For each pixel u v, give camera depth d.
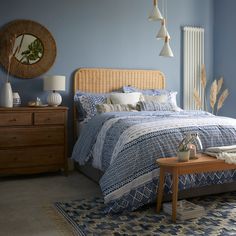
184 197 3.23
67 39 5.02
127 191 2.94
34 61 4.84
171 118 3.68
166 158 2.98
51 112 4.39
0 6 4.64
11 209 3.15
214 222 2.78
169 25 5.71
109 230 2.64
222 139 3.34
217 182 3.25
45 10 4.88
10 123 4.20
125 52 5.38
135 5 5.41
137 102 4.78
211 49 6.02
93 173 4.18
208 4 6.00
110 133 3.55
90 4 5.12
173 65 5.76
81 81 5.05
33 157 4.33
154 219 2.85
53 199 3.46
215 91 5.61
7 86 4.31
